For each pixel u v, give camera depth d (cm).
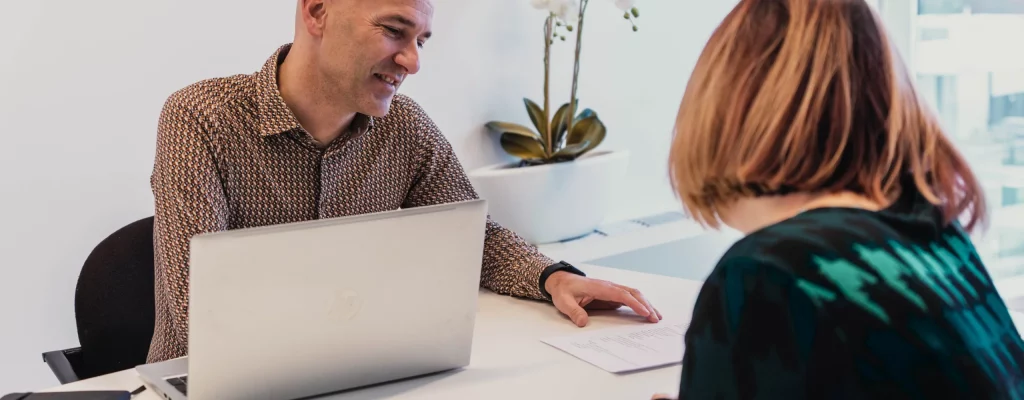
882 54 85
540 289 165
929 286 78
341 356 119
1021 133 294
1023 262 300
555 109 265
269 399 118
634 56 284
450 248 121
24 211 189
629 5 236
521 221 237
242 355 111
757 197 87
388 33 150
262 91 156
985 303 83
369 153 172
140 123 201
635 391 123
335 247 112
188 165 151
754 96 84
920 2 318
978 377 76
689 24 299
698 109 87
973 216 90
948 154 88
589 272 187
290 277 110
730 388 78
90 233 198
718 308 80
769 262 77
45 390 127
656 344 141
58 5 187
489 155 253
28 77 186
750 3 88
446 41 238
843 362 74
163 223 149
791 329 75
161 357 156
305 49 154
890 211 84
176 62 204
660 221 283
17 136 186
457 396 122
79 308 162
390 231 115
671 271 297
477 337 148
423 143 179
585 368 132
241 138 156
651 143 295
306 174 164
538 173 232
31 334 194
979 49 302
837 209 83
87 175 196
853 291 76
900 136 84
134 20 197
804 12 85
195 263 104
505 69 254
